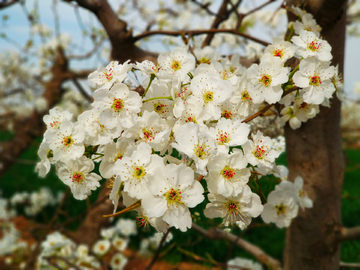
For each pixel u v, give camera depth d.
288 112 0.30
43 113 1.06
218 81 0.21
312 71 0.22
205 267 0.72
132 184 0.19
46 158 0.22
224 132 0.20
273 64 0.23
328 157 0.37
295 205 0.25
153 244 0.83
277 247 0.90
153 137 0.20
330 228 0.37
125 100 0.20
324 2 0.31
